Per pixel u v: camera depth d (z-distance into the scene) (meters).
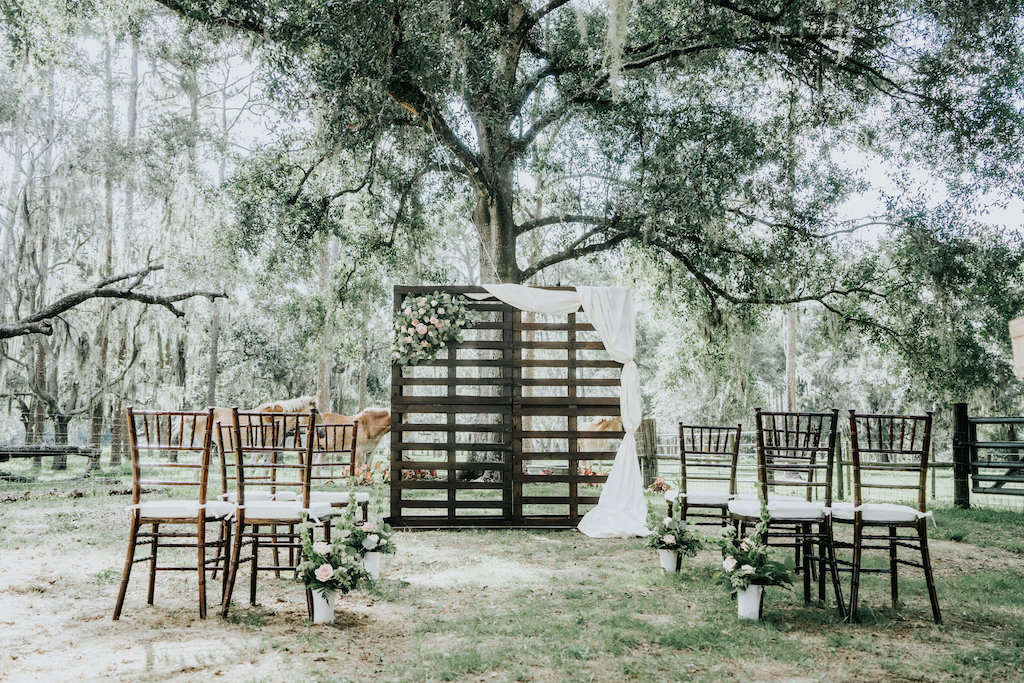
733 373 16.77
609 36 9.43
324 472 11.95
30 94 14.94
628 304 7.95
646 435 11.99
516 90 11.80
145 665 3.29
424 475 12.27
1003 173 12.45
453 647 3.64
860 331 14.26
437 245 16.06
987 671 3.37
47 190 14.65
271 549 6.07
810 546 4.73
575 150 13.61
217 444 4.62
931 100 12.37
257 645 3.61
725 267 13.82
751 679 3.24
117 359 15.35
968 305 12.83
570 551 6.43
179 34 13.44
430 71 9.63
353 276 15.57
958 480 10.16
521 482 7.85
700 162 11.83
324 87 9.57
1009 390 16.19
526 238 16.20
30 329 11.96
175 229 16.30
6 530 7.02
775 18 11.23
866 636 3.96
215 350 17.58
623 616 4.21
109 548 6.16
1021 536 7.61
